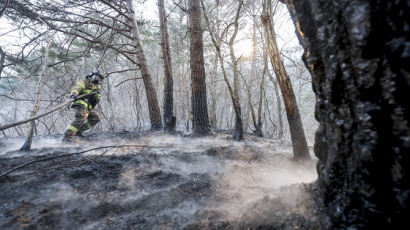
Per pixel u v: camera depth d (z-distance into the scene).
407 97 0.53
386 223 0.60
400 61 0.53
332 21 0.69
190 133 4.90
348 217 0.67
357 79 0.62
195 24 4.37
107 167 2.10
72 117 8.88
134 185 1.66
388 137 0.58
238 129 3.58
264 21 2.06
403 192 0.55
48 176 1.84
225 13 5.77
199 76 4.39
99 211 1.28
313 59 0.80
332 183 0.75
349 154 0.68
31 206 1.32
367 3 0.57
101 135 5.00
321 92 0.80
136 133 5.13
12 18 4.66
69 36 5.28
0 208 1.29
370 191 0.61
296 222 0.78
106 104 9.33
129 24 6.20
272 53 2.06
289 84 2.10
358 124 0.64
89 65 7.19
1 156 2.56
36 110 2.98
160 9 5.49
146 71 5.74
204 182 1.67
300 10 0.82
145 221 1.15
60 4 4.83
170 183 1.69
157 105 5.95
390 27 0.54
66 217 1.21
